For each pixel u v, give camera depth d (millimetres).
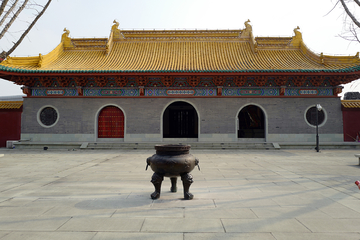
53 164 13641
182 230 4668
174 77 22953
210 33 27125
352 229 4711
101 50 26359
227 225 4910
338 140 22875
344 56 22453
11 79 22594
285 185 8477
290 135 23031
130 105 23422
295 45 26141
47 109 23516
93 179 9594
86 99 23438
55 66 22922
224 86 23438
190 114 33250
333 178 9664
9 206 6141
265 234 4488
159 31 27203
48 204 6312
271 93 23281
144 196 7078
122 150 21406
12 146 22281
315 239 4285
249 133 28250
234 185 8500
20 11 9312
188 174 6824
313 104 23172
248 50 26125
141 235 4449
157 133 23203
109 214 5555
